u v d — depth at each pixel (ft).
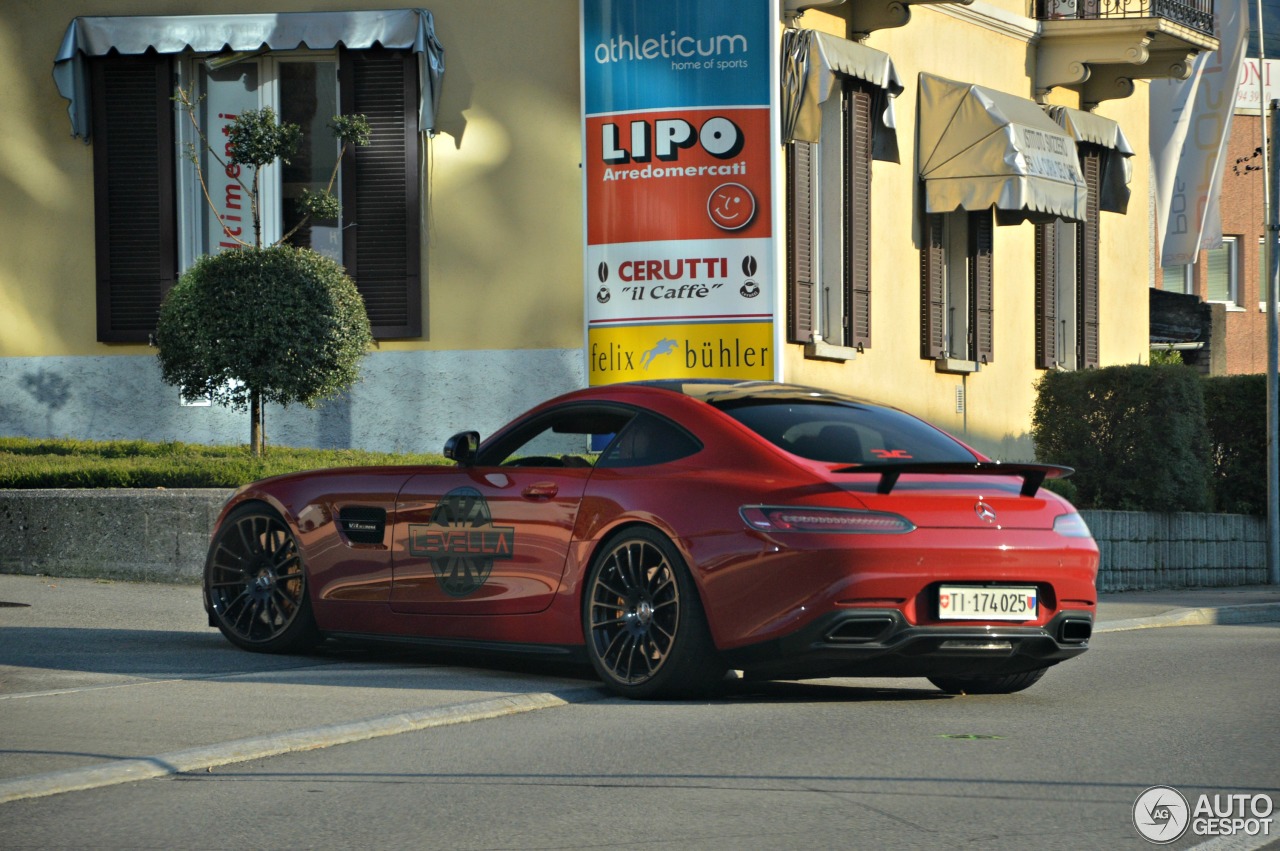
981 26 149.18
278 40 122.62
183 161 125.49
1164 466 126.31
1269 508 134.00
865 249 133.49
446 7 123.75
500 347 123.54
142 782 39.04
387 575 59.11
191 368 104.47
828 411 55.36
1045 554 51.49
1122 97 160.97
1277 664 67.21
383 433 124.06
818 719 49.47
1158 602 106.22
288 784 38.91
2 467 96.53
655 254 119.85
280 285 102.58
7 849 32.53
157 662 59.62
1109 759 42.93
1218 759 43.19
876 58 131.75
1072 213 142.00
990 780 39.78
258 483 64.23
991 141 137.49
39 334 125.49
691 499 51.21
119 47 123.65
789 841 33.35
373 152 124.26
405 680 55.88
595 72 120.57
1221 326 232.94
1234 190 265.34
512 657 63.67
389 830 34.27
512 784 39.04
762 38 119.24
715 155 119.24
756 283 119.44
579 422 56.59
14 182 125.80
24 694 50.88
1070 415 129.49
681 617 50.72
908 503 50.19
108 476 94.84
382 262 124.36
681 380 57.41
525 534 55.36
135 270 125.39
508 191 123.44
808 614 48.83
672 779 39.70
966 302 147.84
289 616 62.39
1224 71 181.57
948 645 50.03
